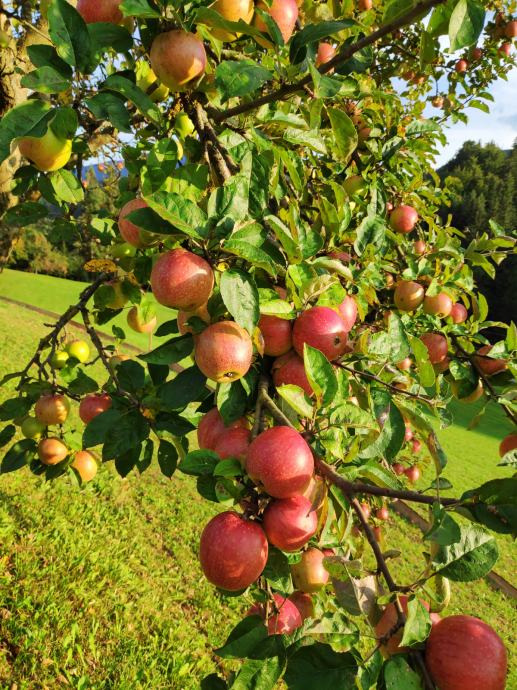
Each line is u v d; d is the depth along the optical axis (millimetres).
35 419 2564
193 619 5016
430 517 1055
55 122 1248
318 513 1358
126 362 1928
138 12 1221
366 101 2914
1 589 4184
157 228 1199
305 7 2020
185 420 1851
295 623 1365
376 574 1130
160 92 1784
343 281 2000
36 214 2104
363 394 1534
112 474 7172
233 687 1011
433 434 1455
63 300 26578
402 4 1369
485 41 5137
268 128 1829
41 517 5332
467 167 44688
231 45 1798
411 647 981
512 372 2359
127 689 3795
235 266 1204
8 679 3525
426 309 2688
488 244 2871
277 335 1361
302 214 2385
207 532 1134
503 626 6566
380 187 2586
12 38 2326
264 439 1128
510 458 1133
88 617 4363
